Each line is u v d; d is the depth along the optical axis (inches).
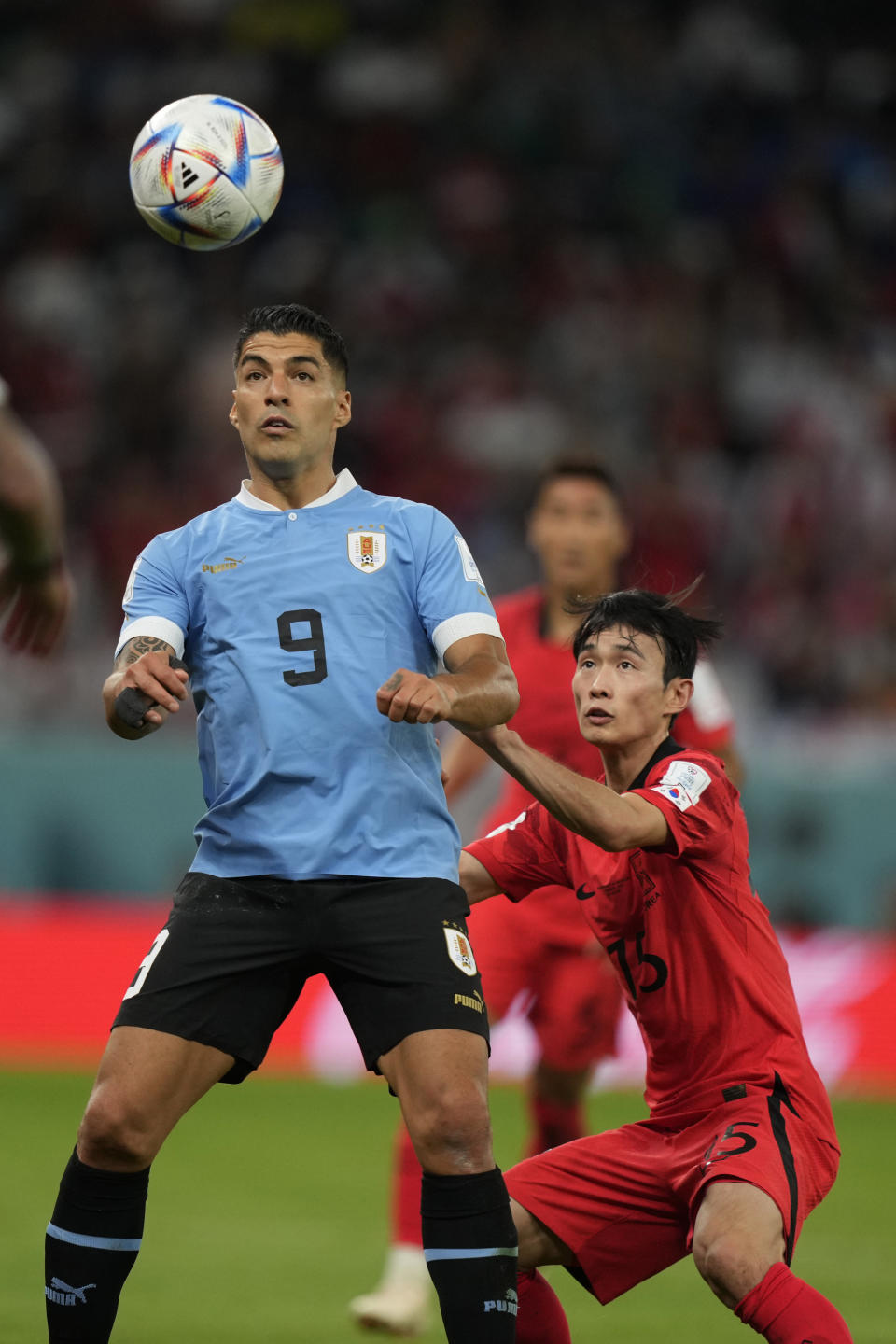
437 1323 688.4
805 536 2078.0
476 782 1494.8
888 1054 1402.6
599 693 538.0
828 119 2635.3
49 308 2303.2
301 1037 1453.0
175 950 487.2
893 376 2338.8
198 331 2289.6
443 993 479.8
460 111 2573.8
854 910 1595.7
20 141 2504.9
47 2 2632.9
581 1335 668.1
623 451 2197.3
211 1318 677.9
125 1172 480.1
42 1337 624.1
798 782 1599.4
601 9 2684.5
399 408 2231.8
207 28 2632.9
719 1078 517.3
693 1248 474.6
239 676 498.0
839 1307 709.9
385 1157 1070.4
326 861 486.0
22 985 1497.3
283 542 509.7
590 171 2529.5
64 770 1620.3
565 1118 772.0
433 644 512.1
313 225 2440.9
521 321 2352.4
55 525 529.3
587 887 545.6
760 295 2406.5
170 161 547.2
